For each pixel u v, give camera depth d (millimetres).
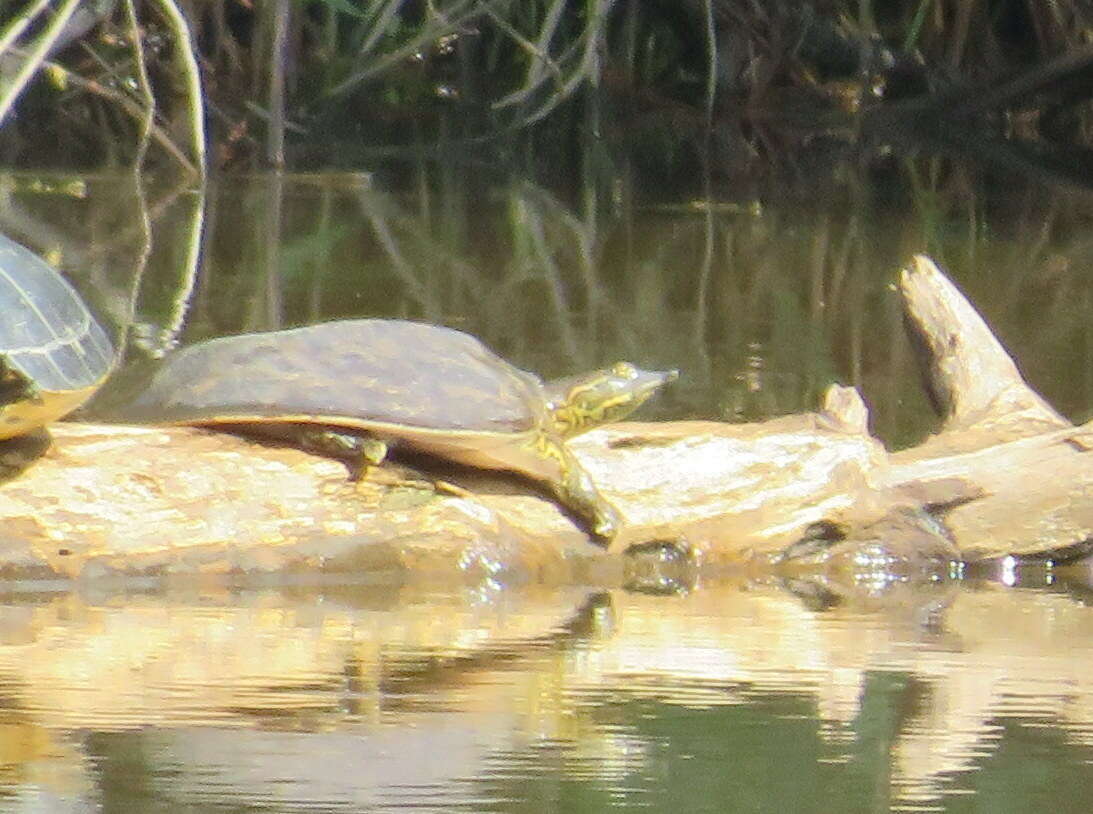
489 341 22219
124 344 20734
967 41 47562
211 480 13062
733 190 39250
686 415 18312
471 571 13422
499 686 10289
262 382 13086
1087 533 14781
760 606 12922
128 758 8844
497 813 8250
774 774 8852
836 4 47281
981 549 14695
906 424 18188
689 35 47281
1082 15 45125
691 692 10258
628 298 25984
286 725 9422
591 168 42750
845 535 14422
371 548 13289
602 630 11891
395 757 8953
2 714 9500
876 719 9805
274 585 13039
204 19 43750
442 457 13609
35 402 12219
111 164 39688
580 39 40219
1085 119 46312
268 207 34469
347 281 26391
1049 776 8875
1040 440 14906
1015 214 36094
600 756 9070
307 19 44344
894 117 46562
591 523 13812
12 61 32750
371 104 45344
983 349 16078
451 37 44844
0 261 12680
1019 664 11117
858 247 31438
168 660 10688
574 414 13992
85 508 12789
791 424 14812
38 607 12078
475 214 34750
